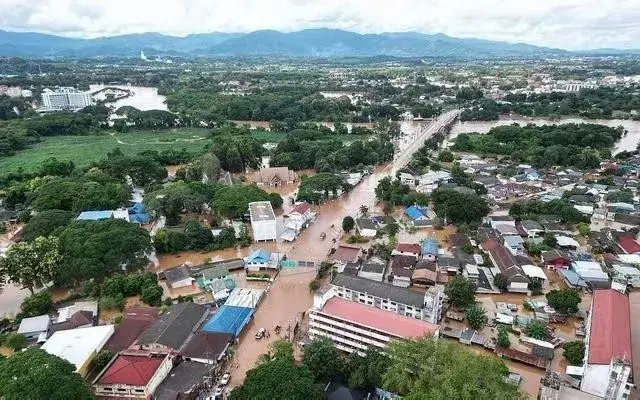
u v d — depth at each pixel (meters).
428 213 159.62
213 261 129.88
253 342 91.75
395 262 122.44
